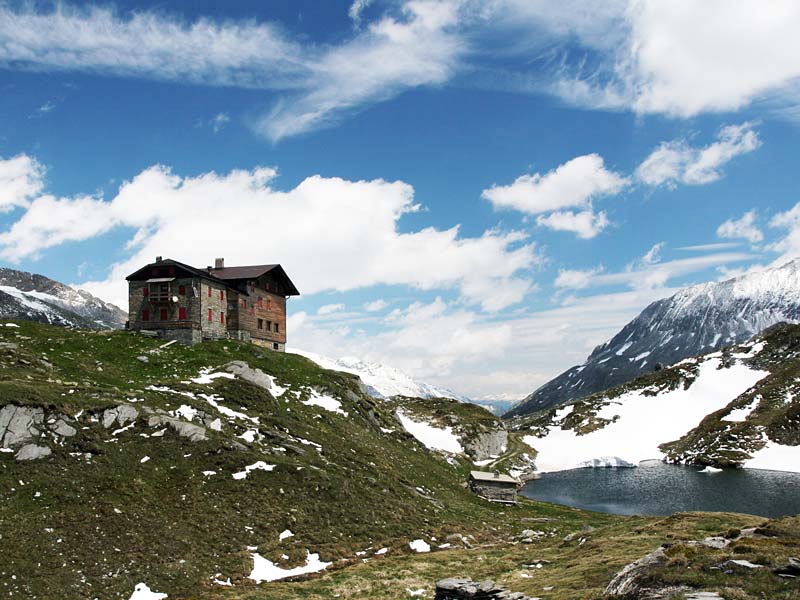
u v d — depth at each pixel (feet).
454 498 246.06
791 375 609.83
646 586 79.66
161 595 120.26
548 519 246.27
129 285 299.17
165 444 173.88
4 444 151.64
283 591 123.75
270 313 348.79
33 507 136.05
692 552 88.17
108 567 123.85
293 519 160.66
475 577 133.90
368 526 170.30
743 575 77.05
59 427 161.68
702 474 440.45
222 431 193.16
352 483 191.52
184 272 293.02
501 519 230.48
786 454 468.75
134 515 142.00
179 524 144.46
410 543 167.12
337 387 295.28
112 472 155.02
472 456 412.77
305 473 180.86
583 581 109.70
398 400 495.00
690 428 605.73
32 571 116.37
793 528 99.60
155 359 256.73
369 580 132.77
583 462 518.78
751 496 339.36
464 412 477.36
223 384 237.45
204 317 295.28
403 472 243.19
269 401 240.12
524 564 144.46
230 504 158.71
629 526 176.45
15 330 267.59
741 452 490.08
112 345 265.13
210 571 131.95
